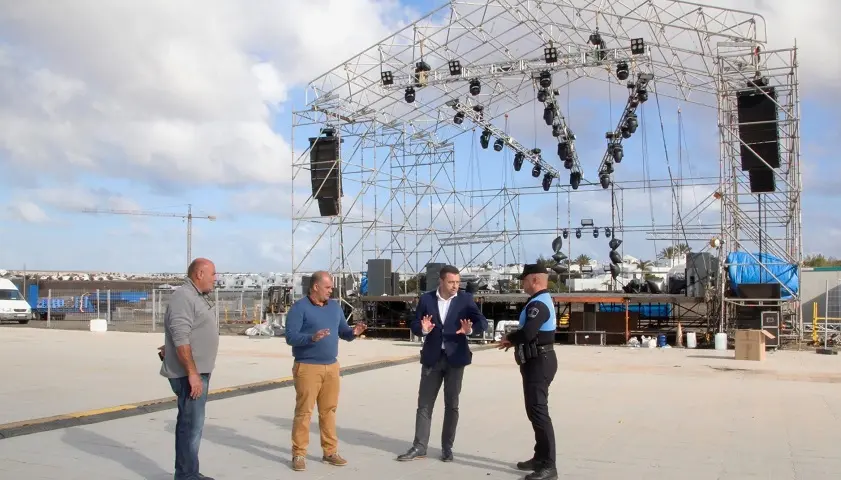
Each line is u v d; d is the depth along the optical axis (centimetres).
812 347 2238
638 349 2188
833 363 1750
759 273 2289
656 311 2967
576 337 2455
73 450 735
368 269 2864
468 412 981
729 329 2362
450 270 695
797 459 706
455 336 691
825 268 3069
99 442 775
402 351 2077
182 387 584
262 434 820
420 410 702
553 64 2405
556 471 623
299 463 653
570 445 771
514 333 636
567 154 3050
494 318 2803
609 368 1598
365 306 2847
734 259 2352
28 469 654
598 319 2455
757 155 2192
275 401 1079
